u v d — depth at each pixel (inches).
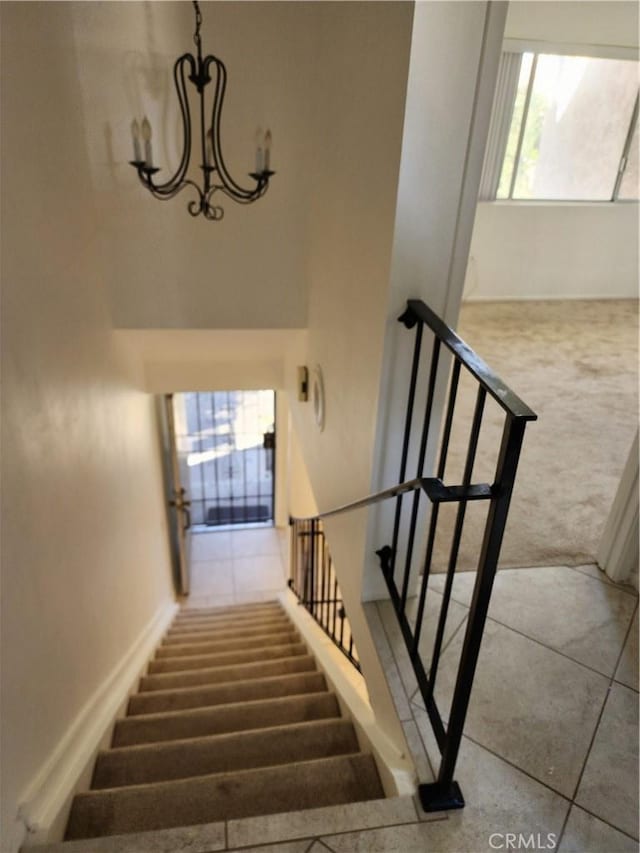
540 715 62.4
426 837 51.8
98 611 86.7
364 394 70.2
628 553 78.3
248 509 233.6
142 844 51.8
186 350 133.3
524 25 162.7
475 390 138.9
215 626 163.8
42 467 62.7
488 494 39.6
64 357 72.3
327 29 79.0
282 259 103.0
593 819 53.2
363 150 63.9
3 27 56.2
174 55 85.1
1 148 55.0
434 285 58.7
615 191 194.7
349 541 84.1
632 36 166.4
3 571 52.2
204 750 80.3
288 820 53.2
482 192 189.9
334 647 130.6
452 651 70.1
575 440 116.0
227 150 93.0
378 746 69.6
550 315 191.8
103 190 92.2
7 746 52.5
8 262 55.5
